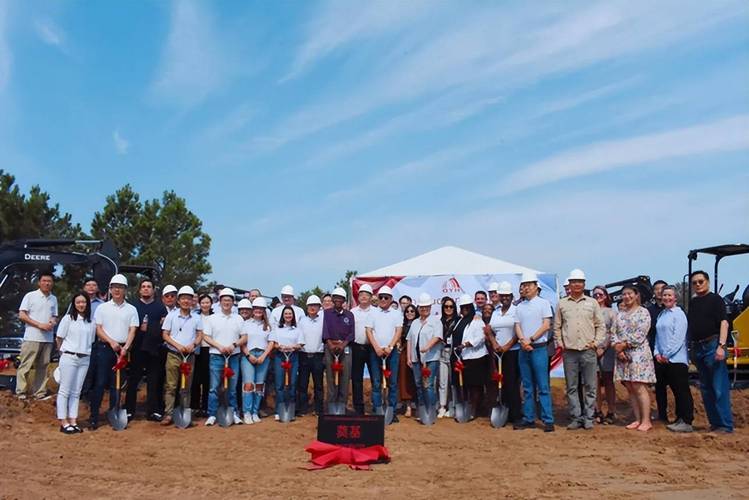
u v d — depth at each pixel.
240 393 11.34
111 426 10.19
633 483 6.98
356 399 11.34
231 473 7.56
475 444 9.27
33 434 9.66
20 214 25.11
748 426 10.65
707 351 9.87
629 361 10.14
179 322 10.51
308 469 7.75
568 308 10.36
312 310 11.62
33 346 11.54
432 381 11.11
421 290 15.55
